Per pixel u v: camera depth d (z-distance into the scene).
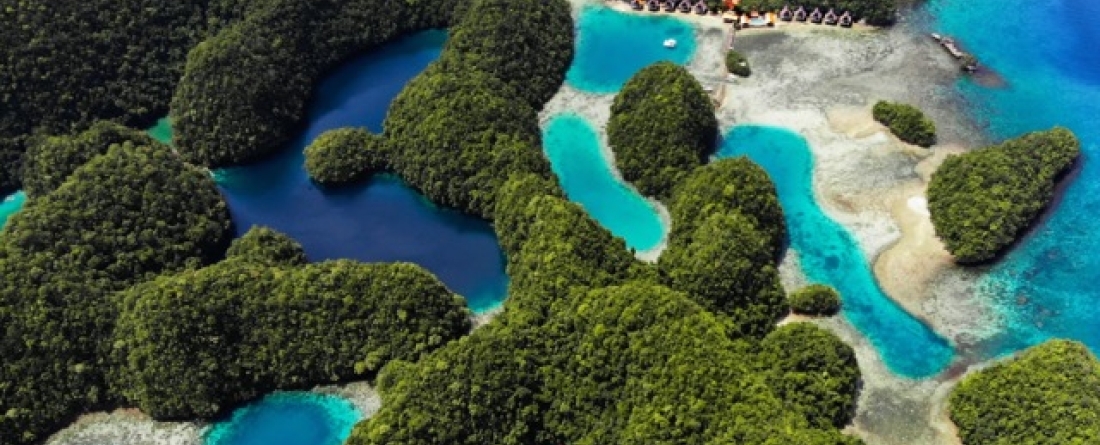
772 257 85.75
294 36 109.50
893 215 91.19
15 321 74.62
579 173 98.44
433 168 94.44
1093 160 96.94
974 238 84.94
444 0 120.12
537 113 106.81
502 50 107.12
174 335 74.12
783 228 89.12
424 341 77.88
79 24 102.12
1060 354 71.62
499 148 93.25
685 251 82.56
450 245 92.38
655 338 69.56
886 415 72.56
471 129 94.81
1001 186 87.69
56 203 83.94
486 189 91.88
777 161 98.12
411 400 69.44
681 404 65.56
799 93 107.31
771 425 62.97
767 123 103.31
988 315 81.44
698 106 98.50
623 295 73.19
